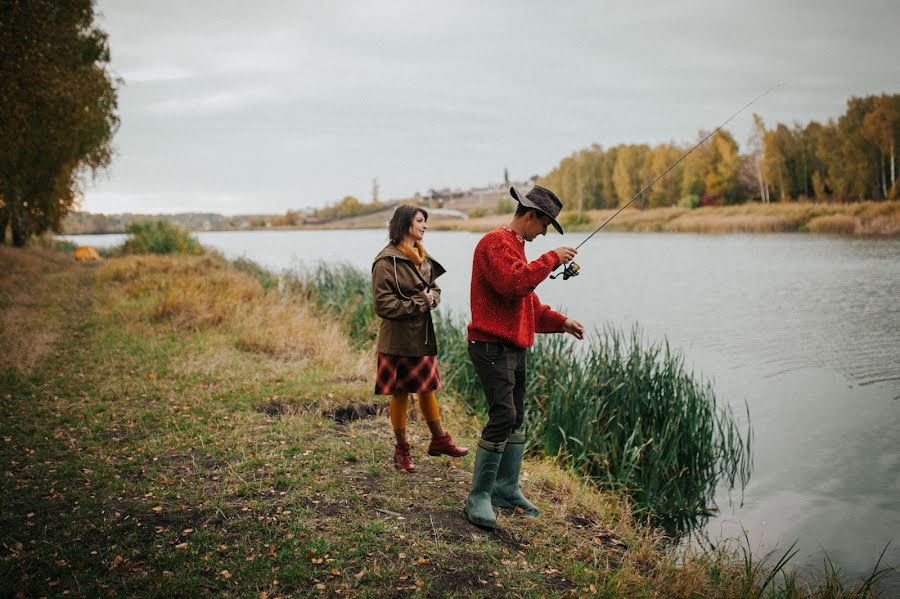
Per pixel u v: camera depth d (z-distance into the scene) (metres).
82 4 14.68
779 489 5.56
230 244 62.12
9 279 17.20
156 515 3.62
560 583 3.11
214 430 5.11
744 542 4.61
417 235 4.15
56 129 15.05
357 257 38.53
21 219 30.75
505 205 130.00
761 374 9.51
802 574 4.13
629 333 12.81
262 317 9.81
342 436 5.07
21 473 4.26
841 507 5.18
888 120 63.09
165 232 28.75
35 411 5.66
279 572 3.04
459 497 3.94
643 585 3.17
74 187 23.55
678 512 5.18
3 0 12.16
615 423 6.16
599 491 5.23
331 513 3.64
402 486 4.06
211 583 2.95
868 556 4.39
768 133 74.50
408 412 5.82
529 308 3.59
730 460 6.19
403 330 4.09
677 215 73.94
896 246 34.47
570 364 7.06
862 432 6.92
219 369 7.10
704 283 21.42
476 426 6.21
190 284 13.23
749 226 58.56
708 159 79.19
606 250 39.56
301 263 17.14
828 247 35.09
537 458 5.62
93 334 9.34
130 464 4.40
